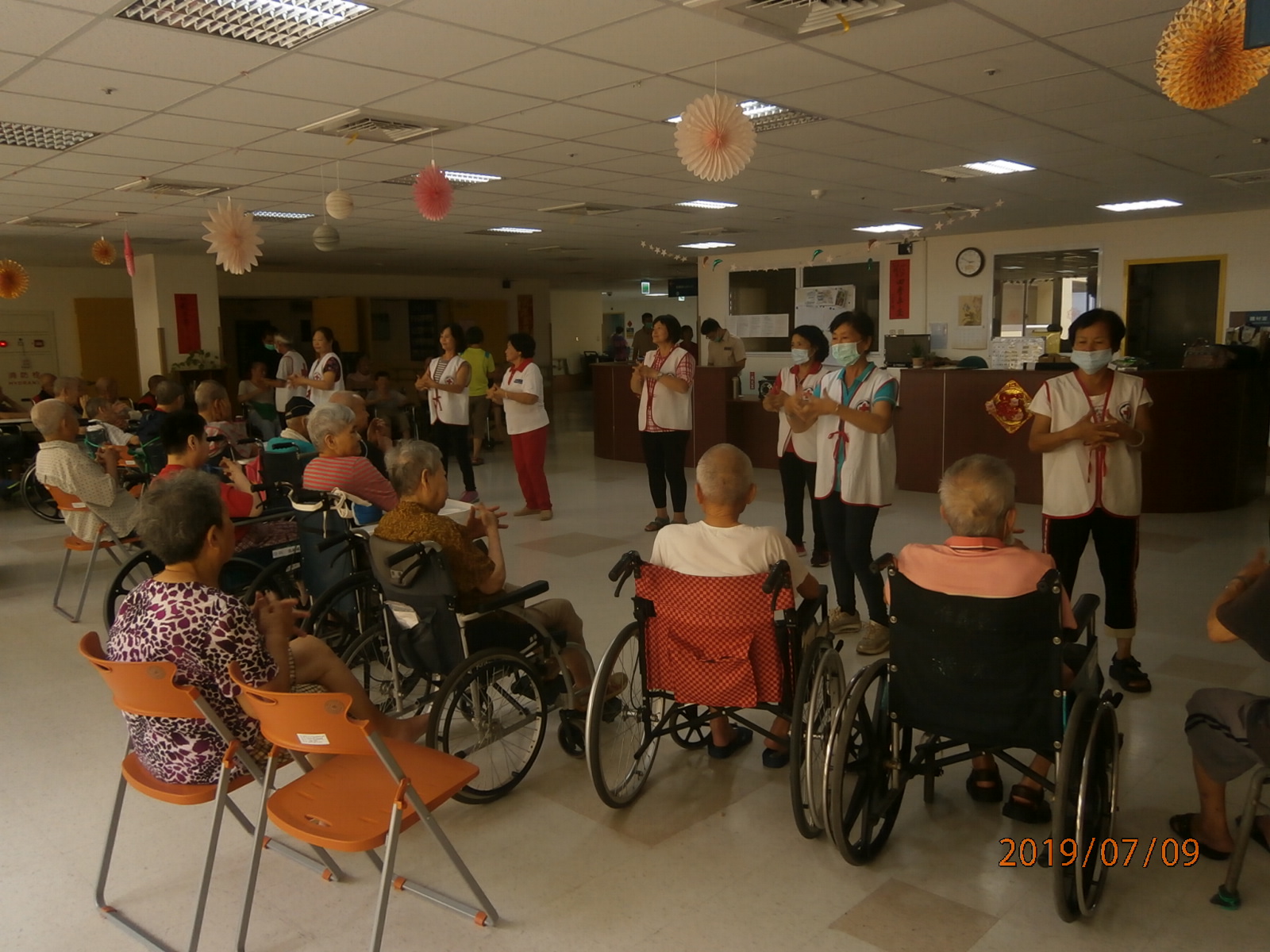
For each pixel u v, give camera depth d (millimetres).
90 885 2408
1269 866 2391
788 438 5414
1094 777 2279
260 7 3355
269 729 1944
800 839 2572
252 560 3910
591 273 17609
